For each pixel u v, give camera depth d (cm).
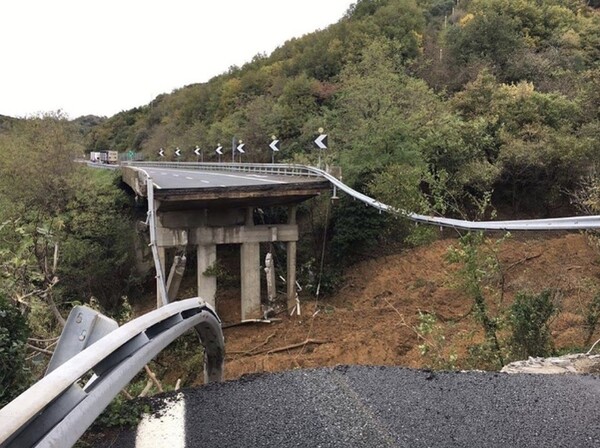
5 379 361
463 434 349
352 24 6831
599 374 482
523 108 2831
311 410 382
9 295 583
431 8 7738
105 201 2866
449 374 465
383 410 384
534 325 879
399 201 1880
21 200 2164
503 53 4303
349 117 3350
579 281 1725
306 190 2252
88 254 2591
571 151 2412
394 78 3409
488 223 1473
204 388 427
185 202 2102
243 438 339
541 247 2242
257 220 2989
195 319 473
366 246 2619
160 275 1686
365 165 2533
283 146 4806
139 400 398
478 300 963
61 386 221
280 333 2233
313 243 2839
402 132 2589
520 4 5050
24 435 212
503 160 2606
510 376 462
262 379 450
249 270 2406
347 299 2430
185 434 342
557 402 402
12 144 3086
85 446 324
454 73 4322
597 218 1034
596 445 338
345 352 1888
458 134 2611
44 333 669
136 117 12719
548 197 2631
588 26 4972
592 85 2866
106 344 281
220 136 6328
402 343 1847
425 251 2400
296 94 5400
